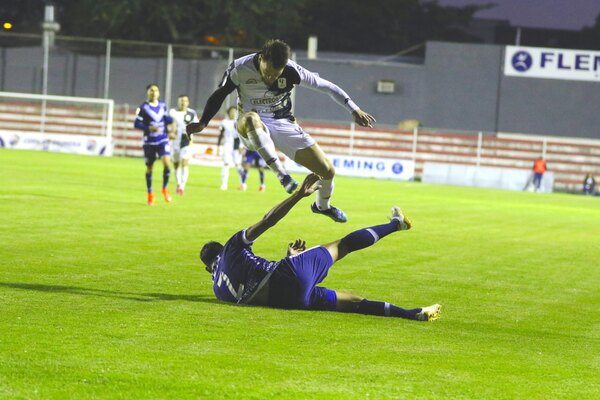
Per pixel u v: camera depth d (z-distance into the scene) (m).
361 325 9.75
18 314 9.48
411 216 25.91
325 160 11.27
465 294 12.52
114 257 14.29
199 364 7.71
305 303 10.34
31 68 63.69
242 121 10.78
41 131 63.91
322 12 85.00
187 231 18.30
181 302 10.66
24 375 7.14
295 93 64.62
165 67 63.91
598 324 10.77
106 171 39.06
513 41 87.94
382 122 65.00
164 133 24.42
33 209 20.86
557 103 64.12
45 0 73.31
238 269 10.47
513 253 18.00
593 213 33.81
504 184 55.38
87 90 64.06
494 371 7.99
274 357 8.10
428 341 9.14
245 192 31.84
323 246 10.51
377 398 6.94
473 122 64.81
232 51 62.97
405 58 78.12
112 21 68.50
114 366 7.51
